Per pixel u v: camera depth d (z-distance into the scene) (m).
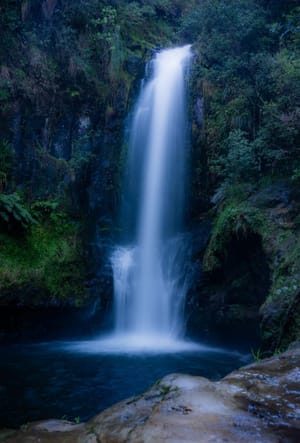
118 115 15.05
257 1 13.20
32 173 12.21
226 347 9.73
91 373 7.31
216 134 13.10
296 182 9.00
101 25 15.34
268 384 2.42
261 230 8.38
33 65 12.80
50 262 11.09
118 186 14.78
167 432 1.75
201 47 14.55
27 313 10.47
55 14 14.12
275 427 1.83
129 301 12.23
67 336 11.33
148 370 7.56
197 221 13.26
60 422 2.25
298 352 3.16
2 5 12.17
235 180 10.83
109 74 14.99
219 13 13.32
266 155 9.80
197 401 2.09
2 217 10.55
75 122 13.88
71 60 13.70
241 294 9.34
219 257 9.94
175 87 14.80
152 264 12.88
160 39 17.62
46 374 7.24
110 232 13.98
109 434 1.88
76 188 13.38
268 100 11.16
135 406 2.18
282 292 6.43
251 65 11.54
